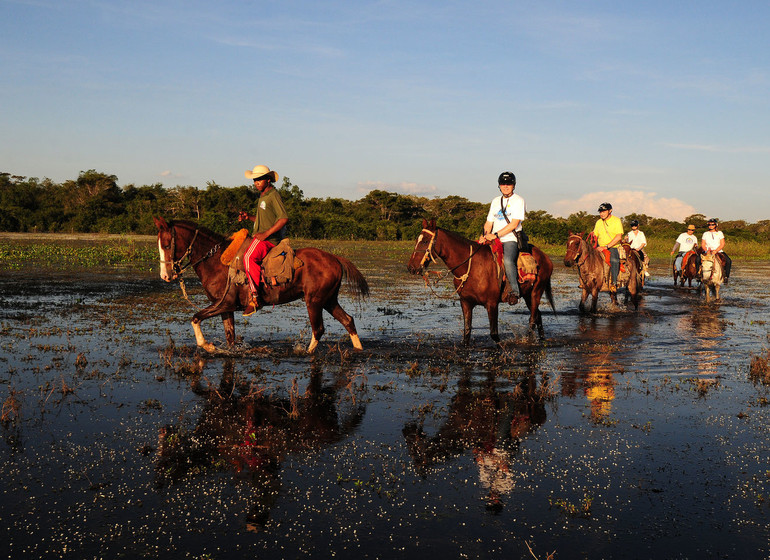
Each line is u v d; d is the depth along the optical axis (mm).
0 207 63625
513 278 8703
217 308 8055
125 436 5164
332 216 62656
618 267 12766
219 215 51250
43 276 18719
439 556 3441
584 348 8992
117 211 69938
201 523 3773
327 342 9102
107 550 3457
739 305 14570
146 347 8508
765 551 3523
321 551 3477
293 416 5703
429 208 86875
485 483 4375
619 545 3574
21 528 3668
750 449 5043
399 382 6980
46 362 7547
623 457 4859
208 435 5234
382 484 4340
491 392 6637
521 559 3414
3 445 4914
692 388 6891
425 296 15414
